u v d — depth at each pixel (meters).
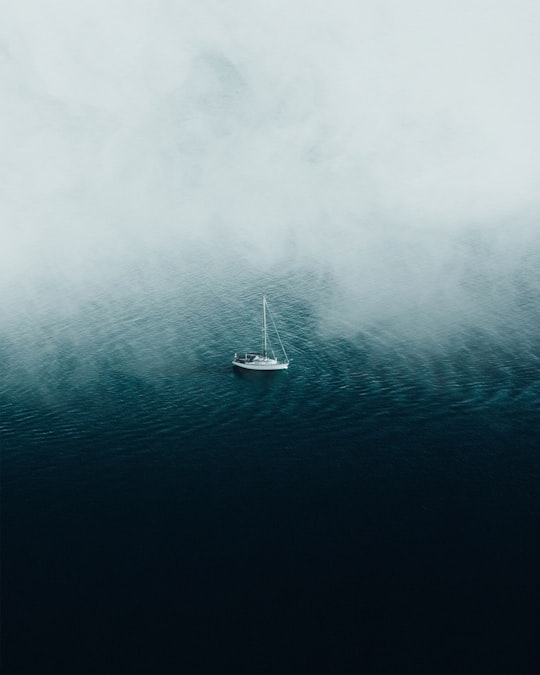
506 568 66.50
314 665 58.19
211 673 57.91
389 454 84.69
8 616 63.84
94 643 61.00
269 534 72.75
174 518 75.88
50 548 72.06
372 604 63.59
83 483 82.50
